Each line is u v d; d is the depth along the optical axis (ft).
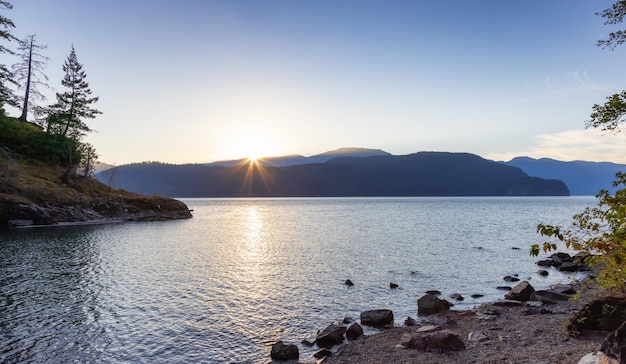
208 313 66.54
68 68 323.98
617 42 43.91
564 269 105.50
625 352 24.52
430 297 68.33
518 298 69.97
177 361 47.16
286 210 509.76
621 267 30.35
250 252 138.21
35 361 46.78
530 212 419.13
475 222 282.15
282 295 78.79
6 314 64.39
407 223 275.80
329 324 61.31
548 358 36.09
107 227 221.46
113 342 53.11
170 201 322.55
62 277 92.94
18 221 206.59
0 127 284.20
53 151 296.92
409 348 45.16
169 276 96.53
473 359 39.27
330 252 138.10
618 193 29.35
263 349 51.06
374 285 87.56
